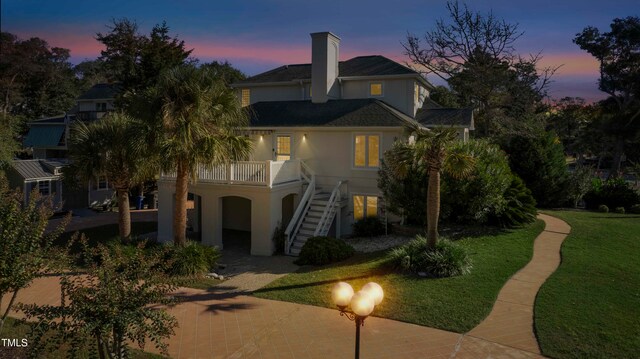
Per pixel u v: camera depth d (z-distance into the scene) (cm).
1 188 855
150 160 1527
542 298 1080
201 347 918
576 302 1051
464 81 3447
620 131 4441
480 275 1265
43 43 5241
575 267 1320
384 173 1822
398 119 2016
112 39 3098
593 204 2642
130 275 673
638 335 884
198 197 2250
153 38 3017
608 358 803
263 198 1805
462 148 1720
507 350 859
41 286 1328
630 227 1934
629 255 1480
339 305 686
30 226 776
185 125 1372
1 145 2527
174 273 1395
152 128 1413
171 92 1395
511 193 1909
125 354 702
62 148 3819
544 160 2578
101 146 1588
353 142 2069
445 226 1870
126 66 3027
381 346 897
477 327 958
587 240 1664
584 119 5472
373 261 1471
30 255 744
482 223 1869
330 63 2494
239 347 916
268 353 888
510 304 1065
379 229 1950
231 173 1861
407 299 1113
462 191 1633
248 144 1563
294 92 2772
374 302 668
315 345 916
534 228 1844
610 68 4859
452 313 1026
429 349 876
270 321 1048
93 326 602
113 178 1655
